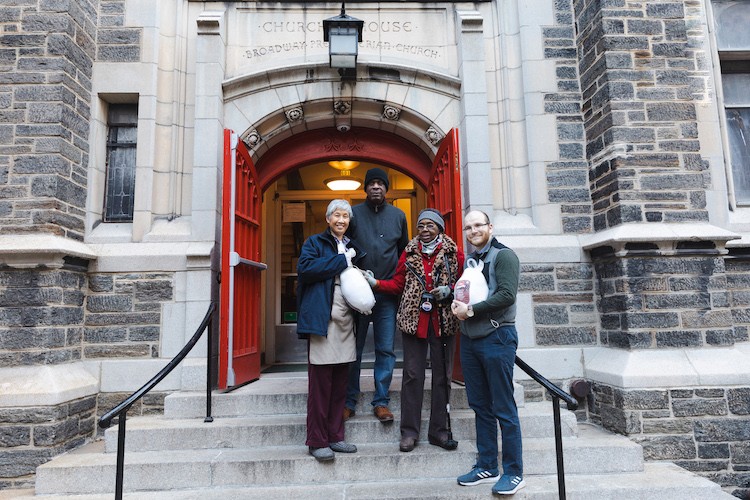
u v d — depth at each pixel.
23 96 4.24
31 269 3.98
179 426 3.71
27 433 3.68
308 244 3.41
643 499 3.21
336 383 3.44
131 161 4.95
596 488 3.22
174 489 3.30
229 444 3.67
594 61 4.75
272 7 5.16
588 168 4.90
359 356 3.79
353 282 3.25
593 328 4.64
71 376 4.07
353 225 3.84
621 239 4.13
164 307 4.52
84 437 4.12
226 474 3.32
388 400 3.71
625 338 4.18
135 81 4.80
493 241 3.21
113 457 3.56
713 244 4.22
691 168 4.42
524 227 4.81
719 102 4.95
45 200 4.12
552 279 4.69
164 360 4.44
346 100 5.07
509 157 4.99
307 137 5.48
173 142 4.84
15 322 3.90
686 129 4.47
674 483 3.30
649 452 3.86
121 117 4.98
